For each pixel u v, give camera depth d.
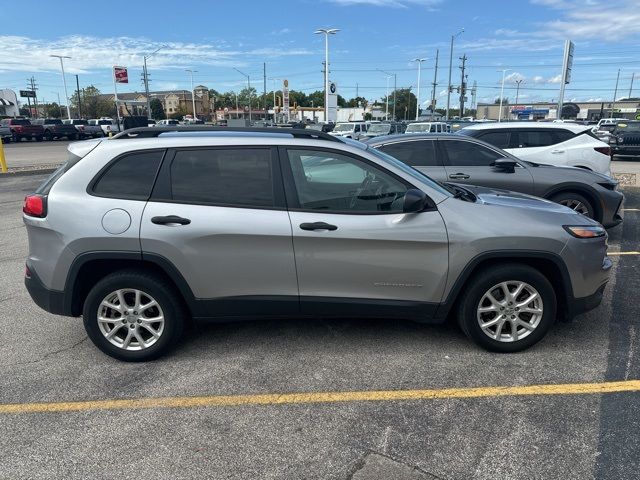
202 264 3.62
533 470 2.63
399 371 3.65
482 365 3.72
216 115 113.69
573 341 4.08
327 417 3.12
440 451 2.79
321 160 3.69
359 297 3.73
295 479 2.60
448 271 3.67
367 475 2.62
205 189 3.66
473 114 106.75
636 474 2.59
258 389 3.45
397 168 3.76
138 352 3.82
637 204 10.72
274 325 4.46
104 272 3.87
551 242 3.65
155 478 2.62
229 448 2.85
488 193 4.35
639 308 4.75
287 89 47.09
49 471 2.68
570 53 19.95
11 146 36.88
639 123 22.34
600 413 3.11
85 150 3.78
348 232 3.60
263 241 3.61
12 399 3.37
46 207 3.66
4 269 6.29
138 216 3.59
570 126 9.22
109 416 3.16
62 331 4.46
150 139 3.75
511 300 3.78
